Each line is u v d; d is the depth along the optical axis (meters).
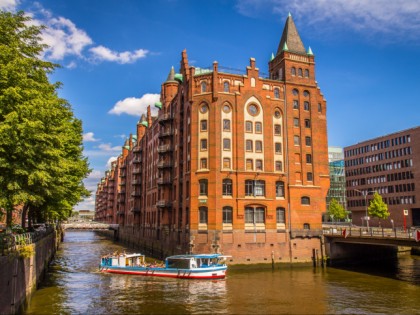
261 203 51.75
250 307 30.20
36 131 23.89
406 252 68.00
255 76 55.06
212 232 49.25
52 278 42.91
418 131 98.31
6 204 24.08
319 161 57.53
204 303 31.38
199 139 52.53
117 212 129.12
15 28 25.47
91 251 79.00
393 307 30.30
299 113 56.91
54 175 28.70
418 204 96.94
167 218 63.16
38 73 26.53
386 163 108.81
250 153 52.97
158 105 77.44
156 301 32.00
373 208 90.75
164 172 65.12
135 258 49.31
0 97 22.20
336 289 36.88
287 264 51.31
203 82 53.72
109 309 29.34
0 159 22.72
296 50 59.00
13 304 23.19
